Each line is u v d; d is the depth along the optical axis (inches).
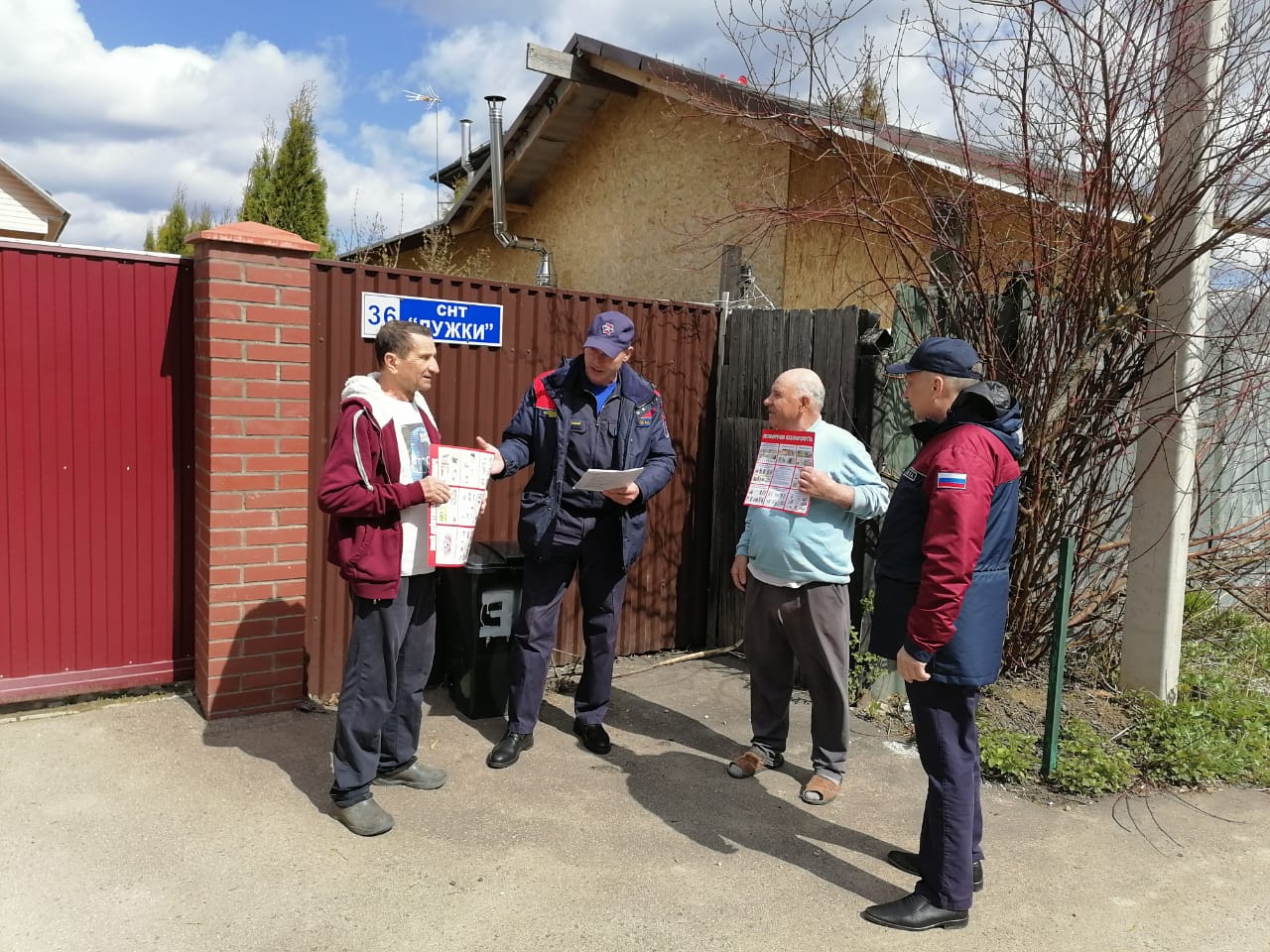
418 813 142.1
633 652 229.1
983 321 195.3
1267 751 181.3
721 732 183.5
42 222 822.5
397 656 136.8
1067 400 190.9
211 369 160.2
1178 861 141.2
